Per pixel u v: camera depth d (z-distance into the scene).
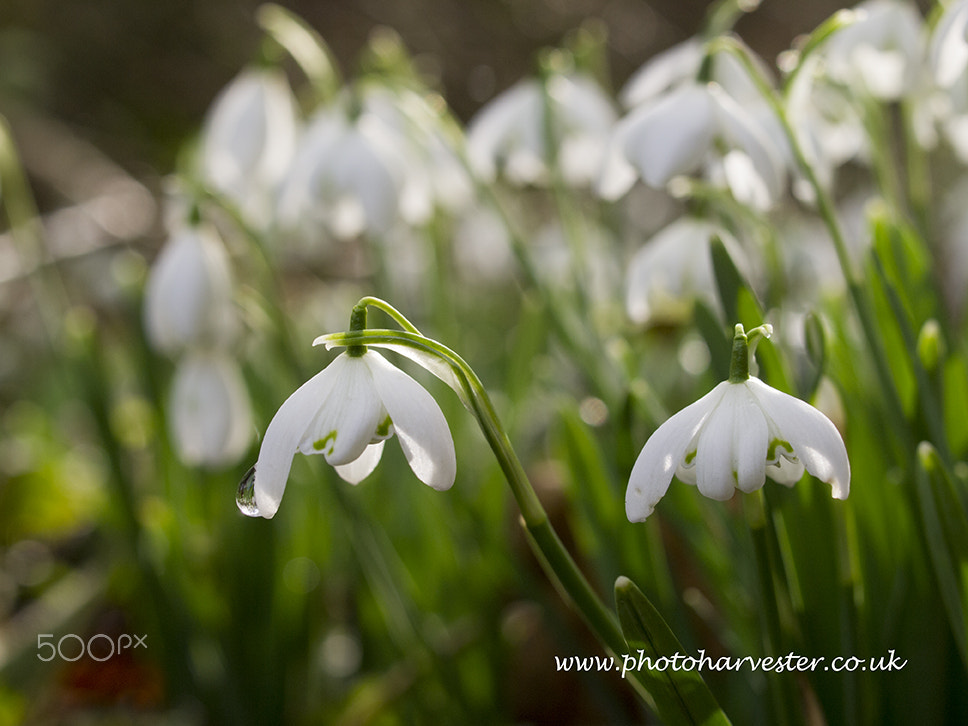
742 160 0.55
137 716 0.67
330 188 0.60
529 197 1.29
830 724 0.51
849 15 0.53
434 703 0.60
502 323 1.23
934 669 0.52
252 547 0.63
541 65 0.64
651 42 2.58
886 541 0.53
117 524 0.67
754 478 0.46
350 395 0.46
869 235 0.54
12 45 2.69
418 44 2.71
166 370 0.75
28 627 0.73
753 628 0.55
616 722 0.56
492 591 0.60
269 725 0.63
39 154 2.01
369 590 0.63
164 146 2.84
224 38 2.99
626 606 0.47
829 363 0.54
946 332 0.56
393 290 0.72
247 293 0.61
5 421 1.18
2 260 1.10
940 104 0.58
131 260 0.79
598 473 0.55
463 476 0.67
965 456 0.53
